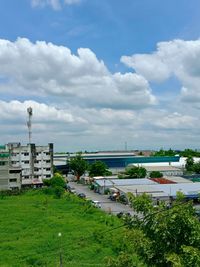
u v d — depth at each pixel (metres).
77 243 45.91
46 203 80.69
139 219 16.22
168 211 14.62
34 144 122.19
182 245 13.61
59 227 56.22
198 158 166.38
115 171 157.38
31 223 60.16
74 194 96.44
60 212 69.69
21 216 65.50
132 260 15.14
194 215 14.66
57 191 92.50
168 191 84.19
